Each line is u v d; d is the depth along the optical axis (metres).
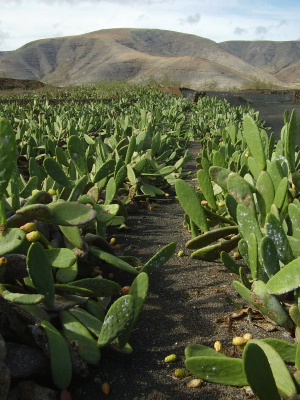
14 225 1.85
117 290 2.04
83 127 6.72
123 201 3.74
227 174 2.79
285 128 3.46
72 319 1.81
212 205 2.87
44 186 3.06
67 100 17.83
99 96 20.41
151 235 3.29
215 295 2.34
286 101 23.77
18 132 5.96
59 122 7.14
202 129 8.83
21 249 1.97
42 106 11.56
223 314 2.16
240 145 5.29
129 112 11.59
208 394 1.64
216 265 2.71
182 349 1.90
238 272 2.29
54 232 2.37
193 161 6.61
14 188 2.05
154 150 5.04
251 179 2.83
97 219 2.42
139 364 1.80
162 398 1.62
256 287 1.85
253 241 1.92
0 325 1.57
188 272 2.62
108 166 3.13
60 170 2.69
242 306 2.21
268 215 1.94
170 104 14.95
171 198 4.39
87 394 1.63
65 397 1.56
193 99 21.59
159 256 2.15
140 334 2.00
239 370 1.60
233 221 2.69
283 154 3.25
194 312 2.19
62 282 2.04
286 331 2.00
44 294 1.79
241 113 10.84
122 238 3.22
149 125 6.46
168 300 2.30
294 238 2.18
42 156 5.07
